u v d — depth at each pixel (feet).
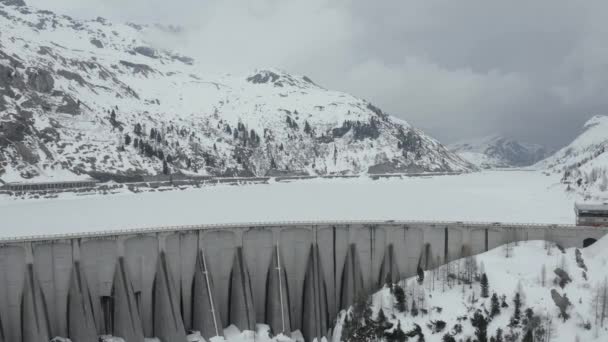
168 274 428.97
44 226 523.29
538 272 433.48
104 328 416.05
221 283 463.42
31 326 374.84
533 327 388.16
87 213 627.87
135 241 425.28
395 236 501.15
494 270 444.14
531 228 479.41
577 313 392.88
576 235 470.80
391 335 411.75
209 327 433.07
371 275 500.33
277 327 460.55
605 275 419.33
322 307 481.46
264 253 477.77
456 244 492.95
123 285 411.34
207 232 456.04
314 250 485.15
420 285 451.53
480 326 399.85
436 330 409.08
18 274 380.37
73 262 398.62
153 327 433.89
